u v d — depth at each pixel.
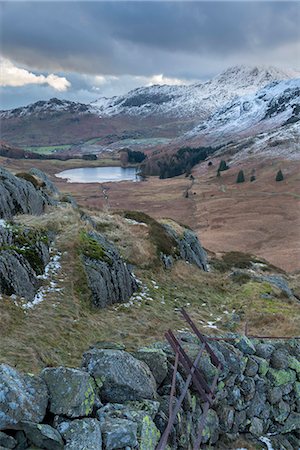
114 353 9.90
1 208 24.70
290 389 13.54
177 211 147.00
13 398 7.45
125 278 23.00
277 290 28.92
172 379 10.52
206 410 10.34
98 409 8.64
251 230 109.25
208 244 95.81
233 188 191.75
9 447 7.04
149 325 19.36
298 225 110.69
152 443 8.42
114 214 37.44
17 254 18.73
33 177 37.22
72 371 8.53
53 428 7.59
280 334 19.95
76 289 19.70
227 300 26.36
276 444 12.26
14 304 16.58
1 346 13.46
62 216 27.39
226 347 12.80
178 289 26.66
